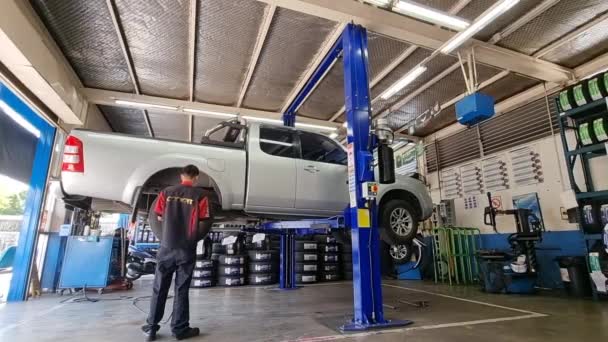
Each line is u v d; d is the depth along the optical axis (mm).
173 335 2699
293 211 3898
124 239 6434
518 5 3988
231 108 6777
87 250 5406
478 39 4676
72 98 5289
